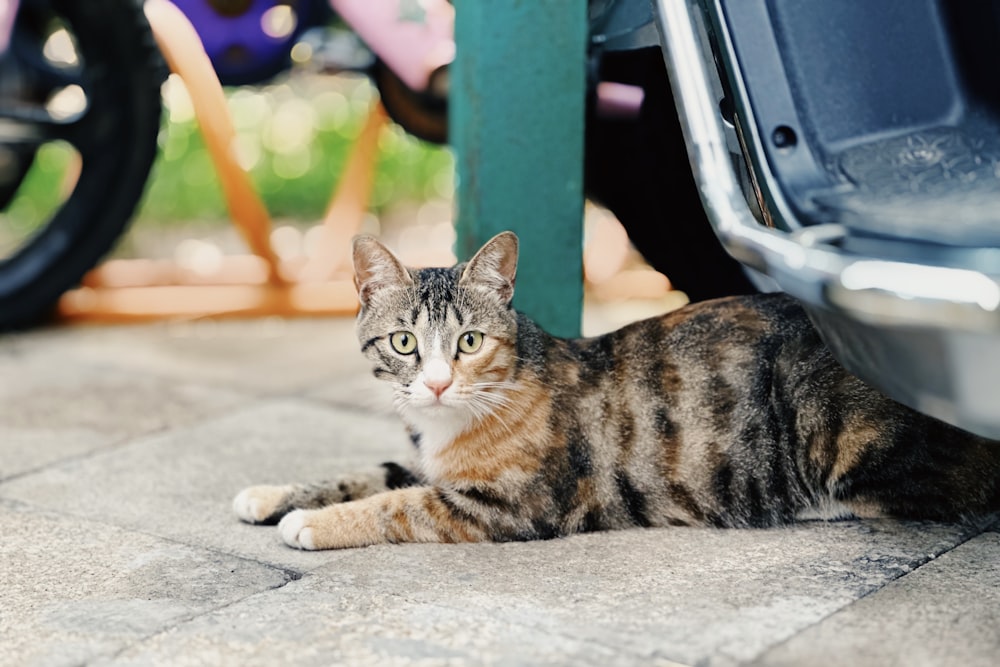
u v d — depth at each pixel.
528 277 3.54
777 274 2.04
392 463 3.13
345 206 5.56
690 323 2.98
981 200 2.19
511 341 2.91
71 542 2.81
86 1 4.59
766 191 2.36
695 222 3.82
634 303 5.65
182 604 2.42
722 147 2.30
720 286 3.87
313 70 5.34
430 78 4.70
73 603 2.44
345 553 2.73
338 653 2.16
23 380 4.41
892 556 2.57
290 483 3.29
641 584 2.46
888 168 2.36
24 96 4.90
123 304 5.27
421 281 2.96
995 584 2.40
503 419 2.82
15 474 3.37
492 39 3.39
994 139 2.40
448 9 4.81
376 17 4.70
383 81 4.98
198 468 3.43
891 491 2.76
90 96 4.76
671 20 2.42
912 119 2.44
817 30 2.43
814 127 2.40
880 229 2.08
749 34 2.41
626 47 3.35
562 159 3.48
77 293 5.34
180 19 4.75
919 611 2.27
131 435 3.76
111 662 2.15
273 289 5.38
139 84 4.78
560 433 2.85
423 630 2.25
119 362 4.68
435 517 2.79
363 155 5.52
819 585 2.42
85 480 3.32
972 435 2.68
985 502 2.73
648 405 2.89
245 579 2.56
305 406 4.11
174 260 6.29
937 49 2.45
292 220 7.07
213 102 4.86
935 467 2.71
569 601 2.38
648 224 3.92
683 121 2.37
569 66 3.43
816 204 2.29
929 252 1.93
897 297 1.84
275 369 4.60
